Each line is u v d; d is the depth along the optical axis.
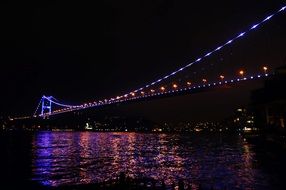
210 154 70.00
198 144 114.25
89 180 37.34
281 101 74.62
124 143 122.88
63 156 67.81
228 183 33.66
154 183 28.78
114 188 28.77
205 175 39.47
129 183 29.50
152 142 132.50
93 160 60.12
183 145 109.81
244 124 134.00
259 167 43.59
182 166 49.62
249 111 121.50
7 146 97.12
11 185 34.66
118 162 56.69
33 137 167.12
